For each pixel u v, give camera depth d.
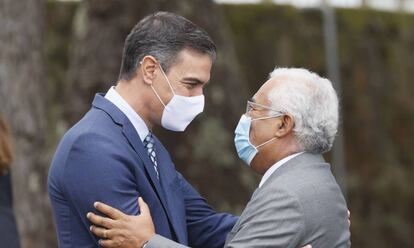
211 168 15.09
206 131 15.15
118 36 15.20
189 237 8.34
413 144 22.83
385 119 22.66
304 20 21.69
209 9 15.53
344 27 22.38
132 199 7.25
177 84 7.45
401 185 22.61
